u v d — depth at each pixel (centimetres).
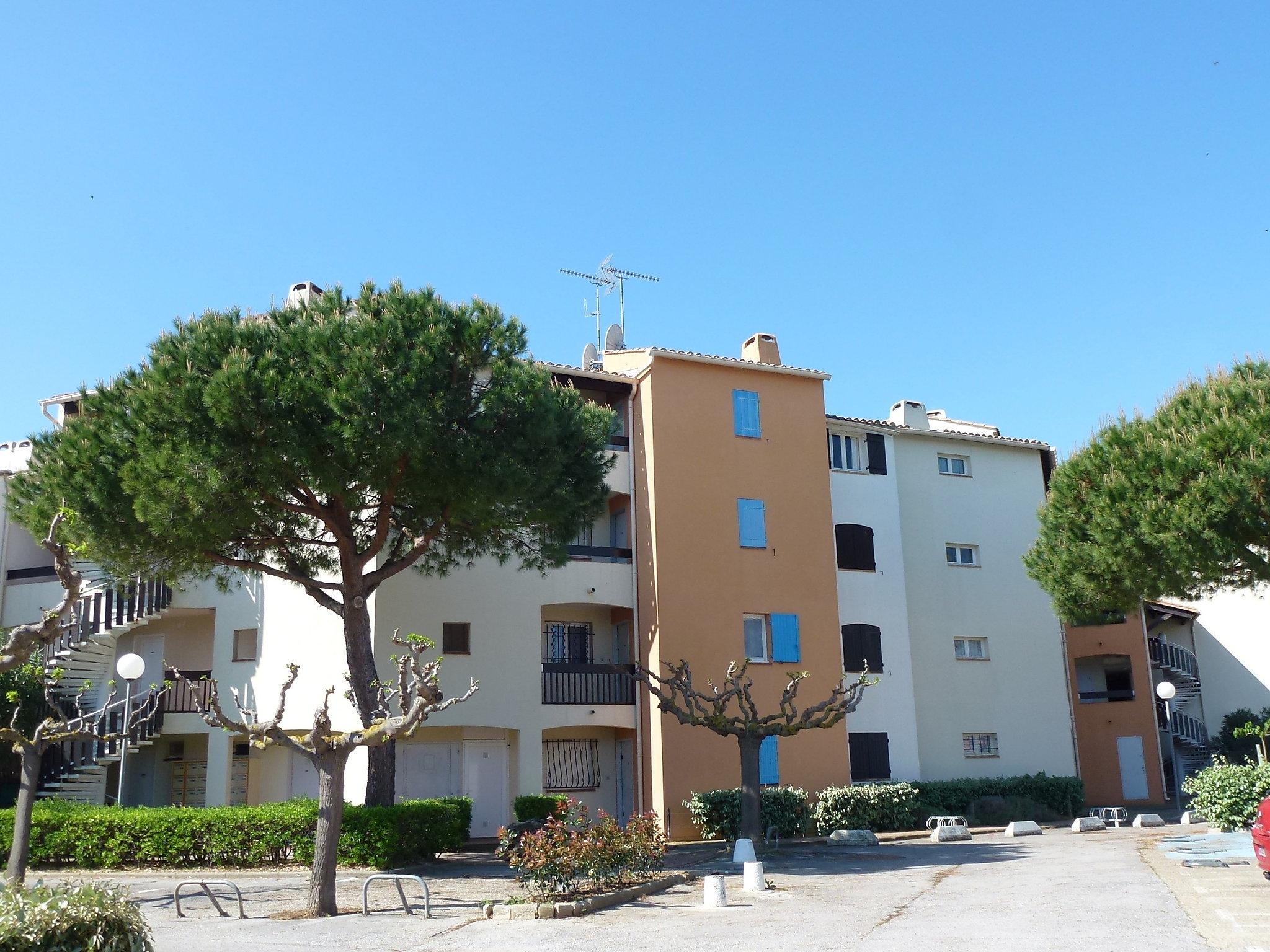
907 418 3378
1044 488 3522
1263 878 1480
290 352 1811
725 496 2812
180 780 2777
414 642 1391
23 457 2898
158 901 1594
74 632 2566
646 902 1510
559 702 2628
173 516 1730
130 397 1777
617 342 3288
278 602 2577
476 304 1933
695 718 2241
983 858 2027
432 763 2603
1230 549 1942
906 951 1052
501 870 1920
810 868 1931
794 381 3005
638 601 2744
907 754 3031
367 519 2177
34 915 749
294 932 1291
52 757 2441
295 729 2520
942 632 3222
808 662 2797
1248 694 3912
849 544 3114
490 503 1895
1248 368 2172
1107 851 2058
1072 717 3359
